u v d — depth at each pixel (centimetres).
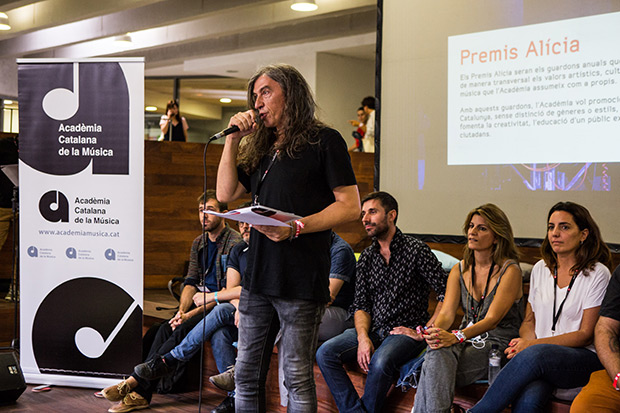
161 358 368
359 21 883
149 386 370
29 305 400
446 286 322
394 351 307
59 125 389
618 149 398
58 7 915
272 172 229
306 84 233
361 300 340
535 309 297
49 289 396
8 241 628
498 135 445
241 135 231
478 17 453
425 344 319
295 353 225
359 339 323
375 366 307
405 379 305
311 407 225
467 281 314
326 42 975
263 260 225
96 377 396
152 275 626
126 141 381
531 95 430
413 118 482
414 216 482
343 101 1030
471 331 290
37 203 395
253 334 232
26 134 393
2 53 1181
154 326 419
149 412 362
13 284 581
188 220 636
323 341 360
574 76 414
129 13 934
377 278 336
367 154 708
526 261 431
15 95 1258
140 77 378
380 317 333
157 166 624
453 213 464
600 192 404
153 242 626
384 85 495
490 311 297
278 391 370
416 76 481
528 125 432
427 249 332
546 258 299
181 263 636
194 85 1302
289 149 226
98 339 392
